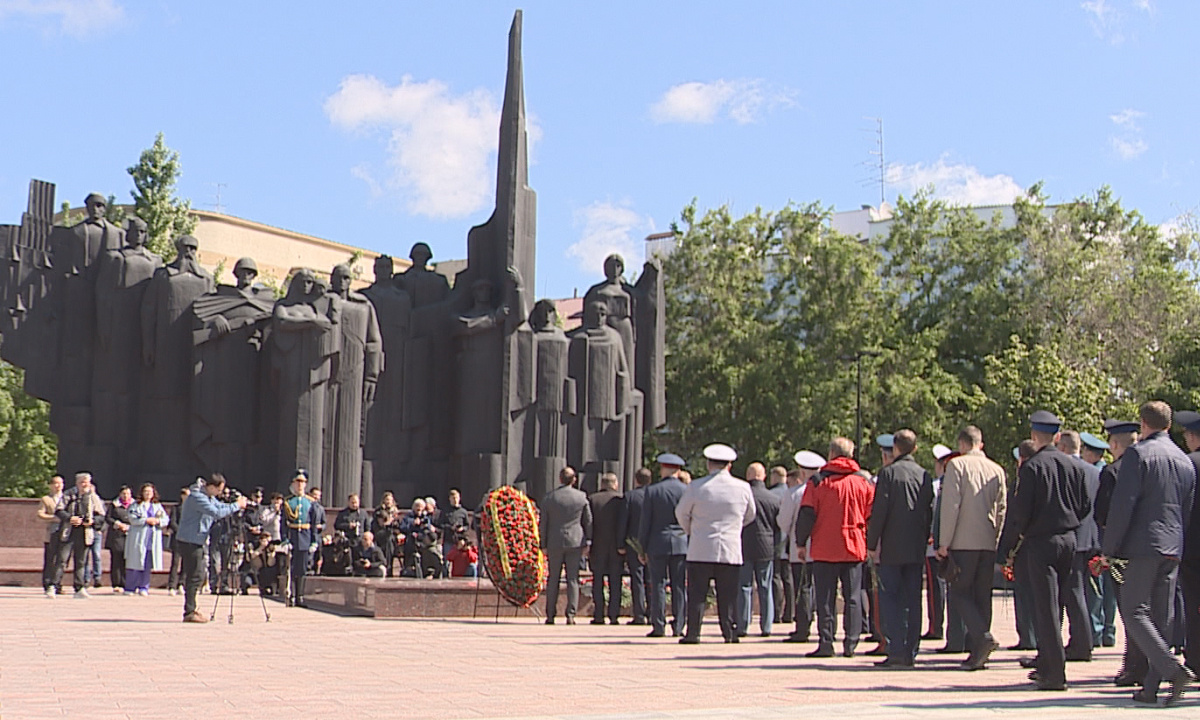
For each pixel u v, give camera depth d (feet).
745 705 30.81
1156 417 34.81
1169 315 179.93
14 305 94.32
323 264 282.36
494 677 36.73
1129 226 201.36
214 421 96.17
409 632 54.75
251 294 99.25
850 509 45.75
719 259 190.90
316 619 62.23
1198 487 36.70
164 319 96.53
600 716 27.58
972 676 39.65
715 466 51.24
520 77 108.06
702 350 185.98
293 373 95.71
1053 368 168.25
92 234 97.04
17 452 176.45
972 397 175.42
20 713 28.09
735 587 51.08
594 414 108.47
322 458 96.63
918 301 198.80
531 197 108.37
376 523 82.89
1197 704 32.65
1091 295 183.83
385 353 104.12
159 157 171.32
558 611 68.90
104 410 95.81
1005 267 194.49
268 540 72.18
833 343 181.27
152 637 49.29
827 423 178.91
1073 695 34.40
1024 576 37.60
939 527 42.83
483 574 84.43
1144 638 33.04
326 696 31.73
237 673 36.96
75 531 73.00
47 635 49.19
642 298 115.24
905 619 42.06
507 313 105.19
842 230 295.89
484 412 104.47
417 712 28.84
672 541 54.39
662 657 44.39
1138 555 33.76
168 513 90.02
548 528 62.18
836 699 32.40
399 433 104.01
